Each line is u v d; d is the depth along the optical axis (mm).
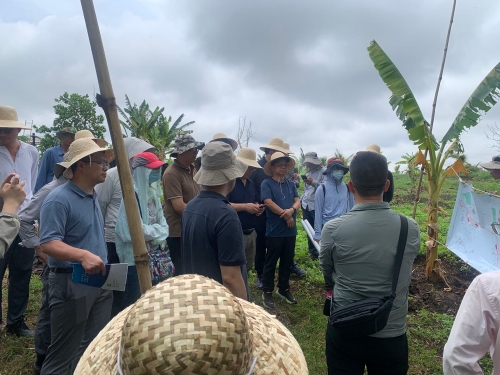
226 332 818
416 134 5379
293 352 1158
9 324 3730
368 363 2223
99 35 1236
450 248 5426
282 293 4891
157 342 785
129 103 22938
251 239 4160
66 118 25312
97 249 2633
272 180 4746
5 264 3674
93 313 2727
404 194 16672
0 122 3703
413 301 4930
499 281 1457
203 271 2346
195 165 4793
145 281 1436
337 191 5207
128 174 1345
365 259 2100
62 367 2555
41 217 2395
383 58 5438
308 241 6738
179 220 3934
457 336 1510
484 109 5117
